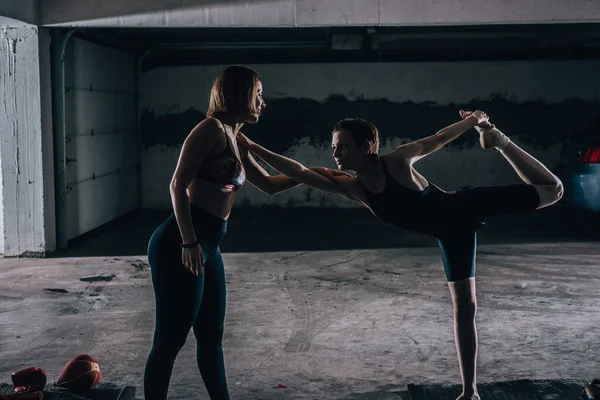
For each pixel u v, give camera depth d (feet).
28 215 21.42
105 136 27.78
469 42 30.19
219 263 9.05
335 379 11.09
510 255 21.29
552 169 32.83
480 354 12.21
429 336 13.28
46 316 14.85
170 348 8.50
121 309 15.38
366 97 32.50
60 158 22.04
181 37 29.55
